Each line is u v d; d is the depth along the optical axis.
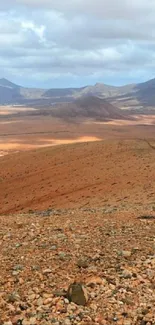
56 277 10.27
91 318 8.10
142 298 8.98
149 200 35.91
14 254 12.48
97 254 12.03
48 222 17.70
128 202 37.31
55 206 51.16
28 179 69.12
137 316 8.17
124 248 12.62
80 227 16.12
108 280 9.95
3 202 61.38
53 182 63.56
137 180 51.12
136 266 10.88
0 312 8.45
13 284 9.95
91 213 20.14
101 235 14.51
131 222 16.88
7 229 16.45
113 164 65.19
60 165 72.88
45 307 8.59
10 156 88.94
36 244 13.58
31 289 9.55
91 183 56.94
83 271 10.62
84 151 80.06
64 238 14.23
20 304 8.75
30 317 8.16
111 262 11.27
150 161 62.66
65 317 8.15
